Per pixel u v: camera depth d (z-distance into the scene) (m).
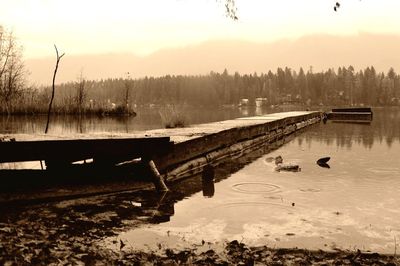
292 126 27.67
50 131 23.69
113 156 9.30
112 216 7.24
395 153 15.73
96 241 5.89
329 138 22.12
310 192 9.15
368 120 41.78
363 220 7.07
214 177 11.04
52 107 39.75
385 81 142.75
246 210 7.66
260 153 16.22
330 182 10.25
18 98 39.25
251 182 10.30
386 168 12.29
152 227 6.62
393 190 9.35
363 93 143.62
